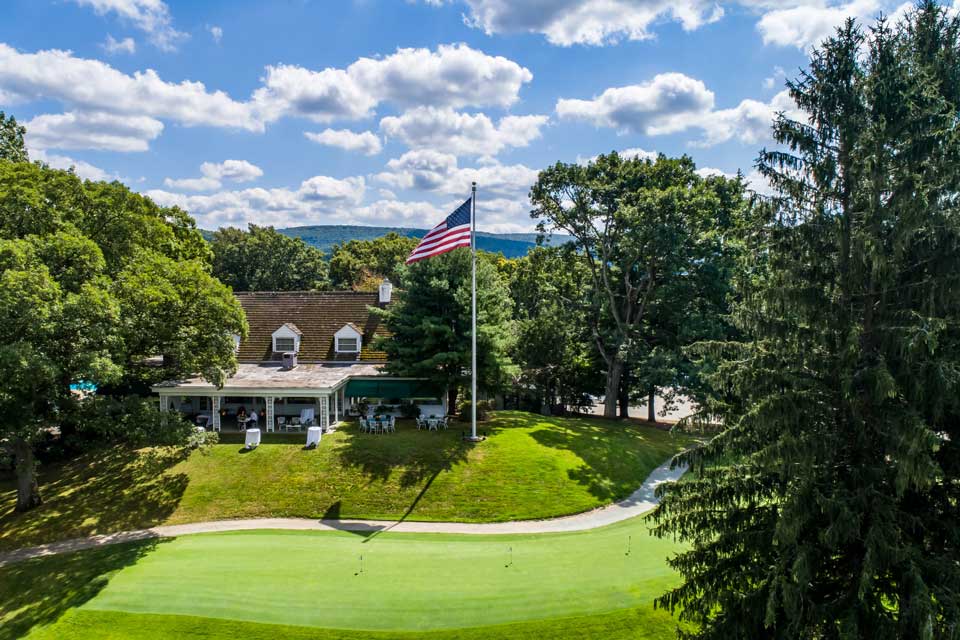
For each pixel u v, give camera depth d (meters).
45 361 19.50
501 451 30.09
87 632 15.30
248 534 23.06
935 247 10.50
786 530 10.59
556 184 40.97
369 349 39.44
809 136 12.09
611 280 44.94
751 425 11.88
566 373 47.25
